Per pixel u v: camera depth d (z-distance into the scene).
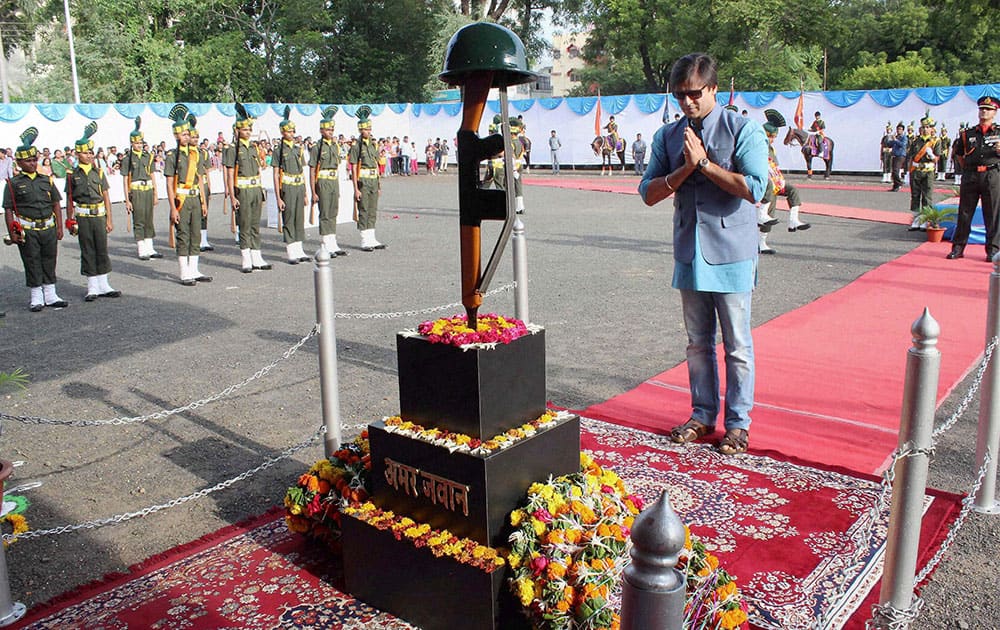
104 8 33.06
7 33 35.53
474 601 2.84
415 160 34.53
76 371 6.81
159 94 34.12
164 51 33.75
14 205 9.18
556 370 6.22
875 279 9.23
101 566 3.62
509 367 3.06
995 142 9.86
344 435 5.10
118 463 4.82
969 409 5.11
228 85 36.31
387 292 9.76
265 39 37.81
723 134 4.23
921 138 13.28
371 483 3.38
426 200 22.78
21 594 3.39
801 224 13.84
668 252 12.19
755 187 4.09
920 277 9.27
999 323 3.61
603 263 11.30
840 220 15.45
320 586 3.36
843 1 45.50
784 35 34.88
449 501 3.00
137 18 34.22
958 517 3.62
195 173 10.84
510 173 2.90
